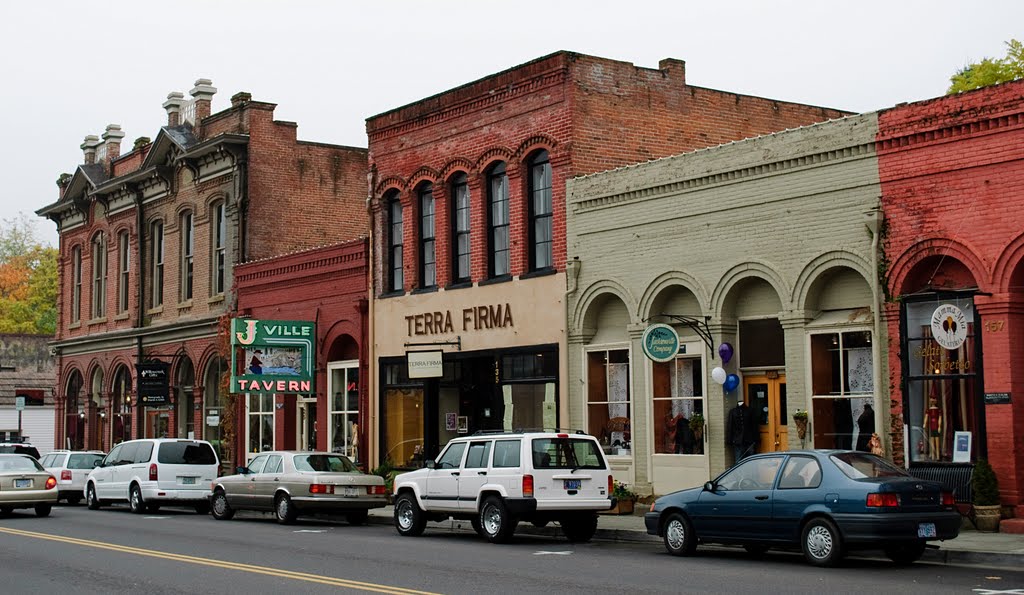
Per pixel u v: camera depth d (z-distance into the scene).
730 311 23.02
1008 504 18.25
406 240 31.33
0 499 26.95
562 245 26.66
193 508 32.12
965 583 13.65
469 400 29.73
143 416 43.50
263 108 39.12
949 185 19.25
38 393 60.88
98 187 45.88
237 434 37.69
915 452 19.55
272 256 38.81
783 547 16.48
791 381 21.47
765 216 22.11
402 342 31.14
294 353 33.34
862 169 20.48
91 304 47.81
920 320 19.62
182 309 41.19
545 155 27.55
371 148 32.62
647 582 14.06
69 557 17.92
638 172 24.77
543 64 27.22
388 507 29.17
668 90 28.58
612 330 25.81
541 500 19.53
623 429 25.28
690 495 17.31
